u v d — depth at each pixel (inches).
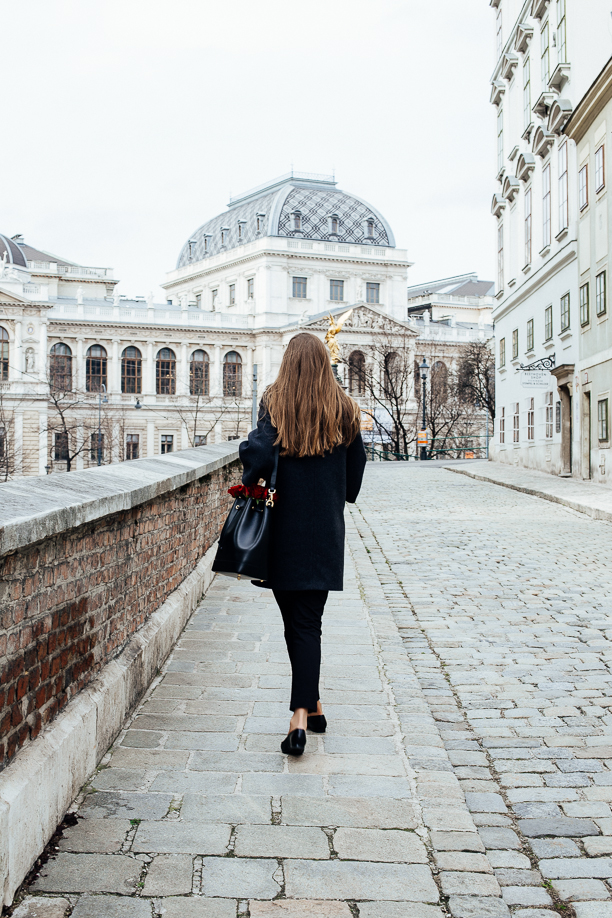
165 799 159.3
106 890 128.9
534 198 1314.0
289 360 187.6
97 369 3422.7
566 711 226.2
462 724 215.8
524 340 1393.9
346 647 273.0
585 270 1060.5
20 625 138.2
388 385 3344.0
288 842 145.7
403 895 131.5
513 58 1417.3
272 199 3895.2
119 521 203.2
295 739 179.5
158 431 3491.6
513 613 343.9
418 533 593.0
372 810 158.9
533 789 177.0
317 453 183.9
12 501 140.4
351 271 3868.1
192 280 4269.2
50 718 153.9
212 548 391.5
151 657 226.2
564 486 971.9
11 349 3134.8
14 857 125.7
